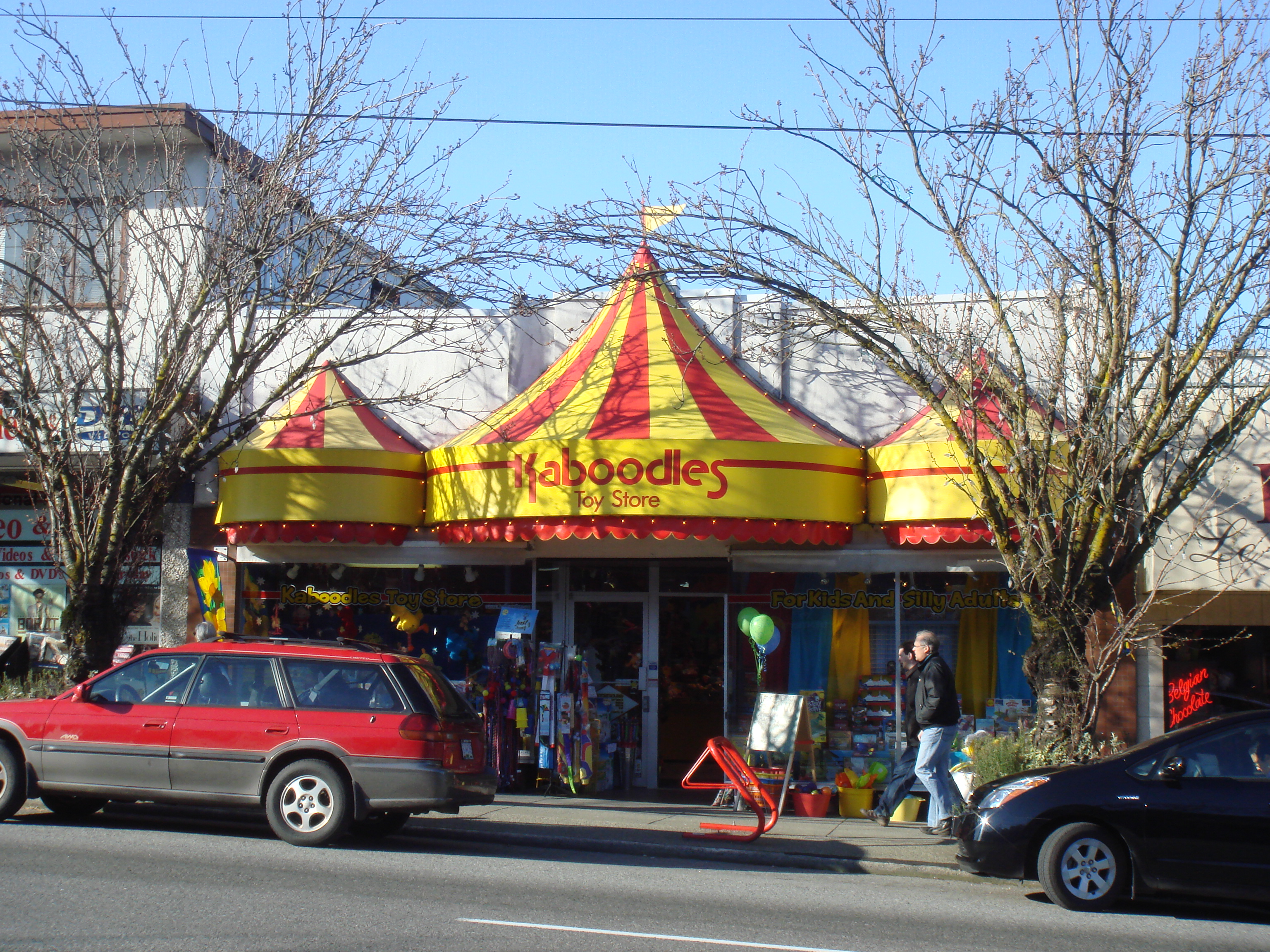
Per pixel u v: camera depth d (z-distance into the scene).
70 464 12.42
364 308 13.75
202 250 14.68
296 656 10.05
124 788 9.90
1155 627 11.00
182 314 14.37
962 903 8.61
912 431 12.97
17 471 15.95
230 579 14.90
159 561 15.13
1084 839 8.49
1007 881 9.70
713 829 11.44
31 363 13.83
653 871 9.52
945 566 12.93
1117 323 10.37
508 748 14.16
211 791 9.78
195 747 9.82
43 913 6.96
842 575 13.98
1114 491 10.20
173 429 13.86
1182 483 10.38
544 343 14.77
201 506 15.08
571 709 13.93
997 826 8.71
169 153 14.28
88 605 11.96
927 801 12.60
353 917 7.15
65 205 14.28
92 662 11.93
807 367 14.05
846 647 13.84
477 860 9.51
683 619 14.67
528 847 10.74
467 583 14.86
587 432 12.41
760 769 13.32
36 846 9.19
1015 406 10.78
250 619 14.92
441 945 6.54
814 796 12.93
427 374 14.91
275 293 13.27
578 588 14.89
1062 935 7.57
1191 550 12.05
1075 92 10.99
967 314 11.71
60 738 10.07
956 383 11.04
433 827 11.11
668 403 12.80
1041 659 10.51
